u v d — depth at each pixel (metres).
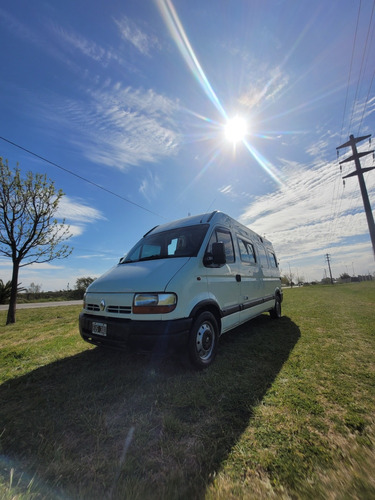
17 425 2.07
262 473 1.50
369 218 18.06
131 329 2.74
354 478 1.44
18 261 8.99
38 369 3.33
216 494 1.35
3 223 8.52
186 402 2.36
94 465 1.58
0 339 5.55
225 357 3.63
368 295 12.98
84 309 3.53
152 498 1.33
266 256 6.55
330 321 6.16
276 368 3.17
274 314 6.69
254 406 2.26
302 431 1.90
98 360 3.60
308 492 1.35
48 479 1.48
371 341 4.32
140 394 2.55
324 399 2.38
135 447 1.76
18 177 8.53
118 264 4.36
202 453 1.67
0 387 2.81
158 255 3.95
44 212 9.05
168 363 3.34
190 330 2.98
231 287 4.11
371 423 1.98
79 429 2.01
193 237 3.86
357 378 2.83
